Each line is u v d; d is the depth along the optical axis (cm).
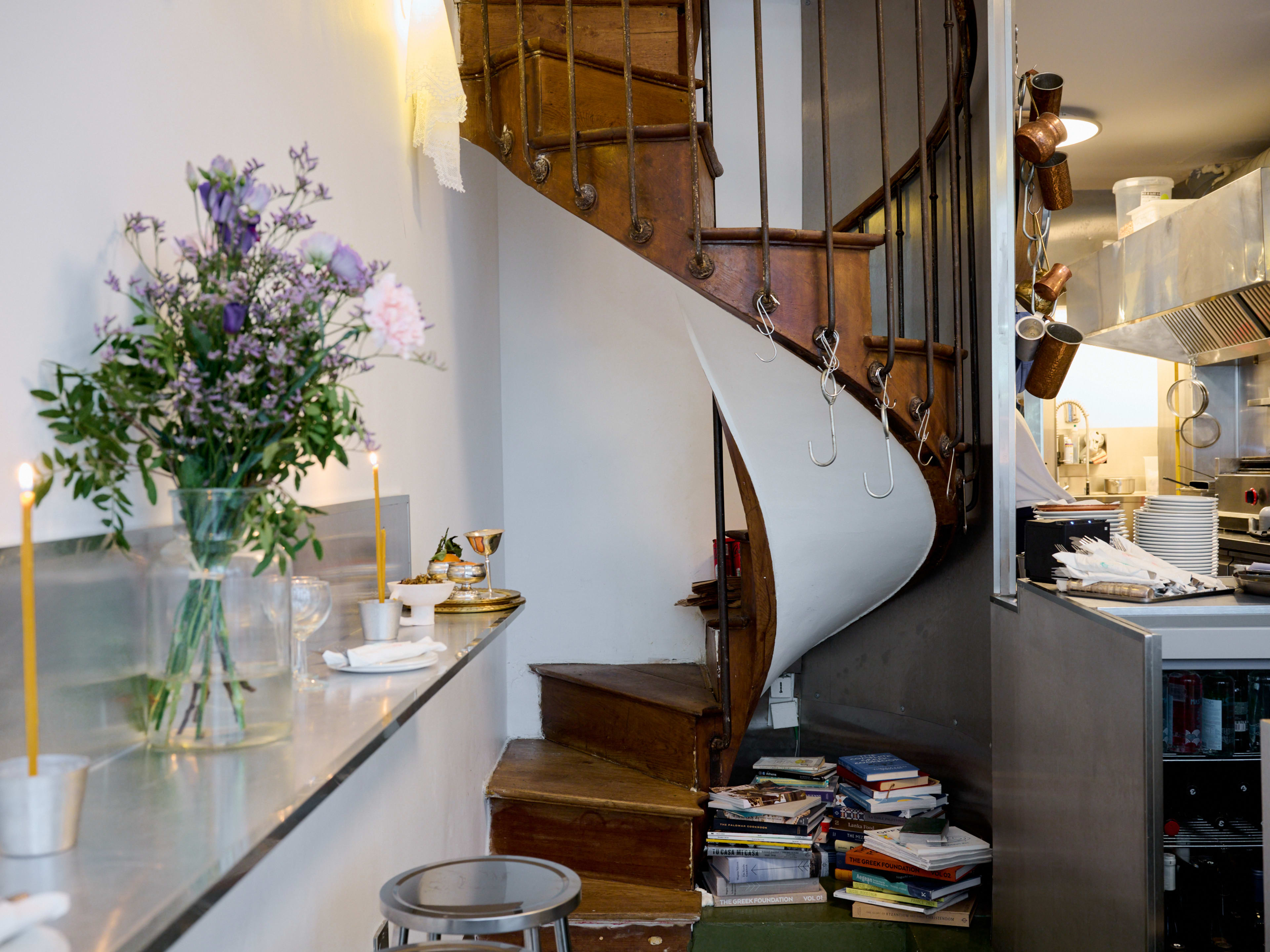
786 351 251
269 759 98
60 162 103
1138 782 176
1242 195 358
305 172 114
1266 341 379
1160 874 173
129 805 85
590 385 376
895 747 332
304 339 105
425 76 233
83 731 99
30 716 77
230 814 83
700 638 375
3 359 93
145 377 101
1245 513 419
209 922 114
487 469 340
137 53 119
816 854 300
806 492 275
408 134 241
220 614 102
